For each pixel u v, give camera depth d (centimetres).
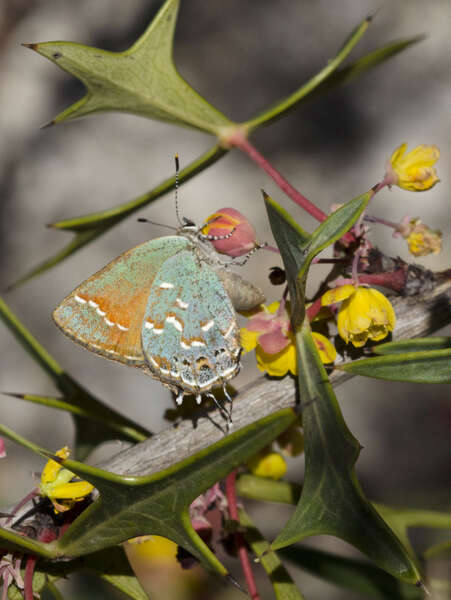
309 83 17
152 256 17
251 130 17
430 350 15
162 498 15
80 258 34
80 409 17
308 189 34
